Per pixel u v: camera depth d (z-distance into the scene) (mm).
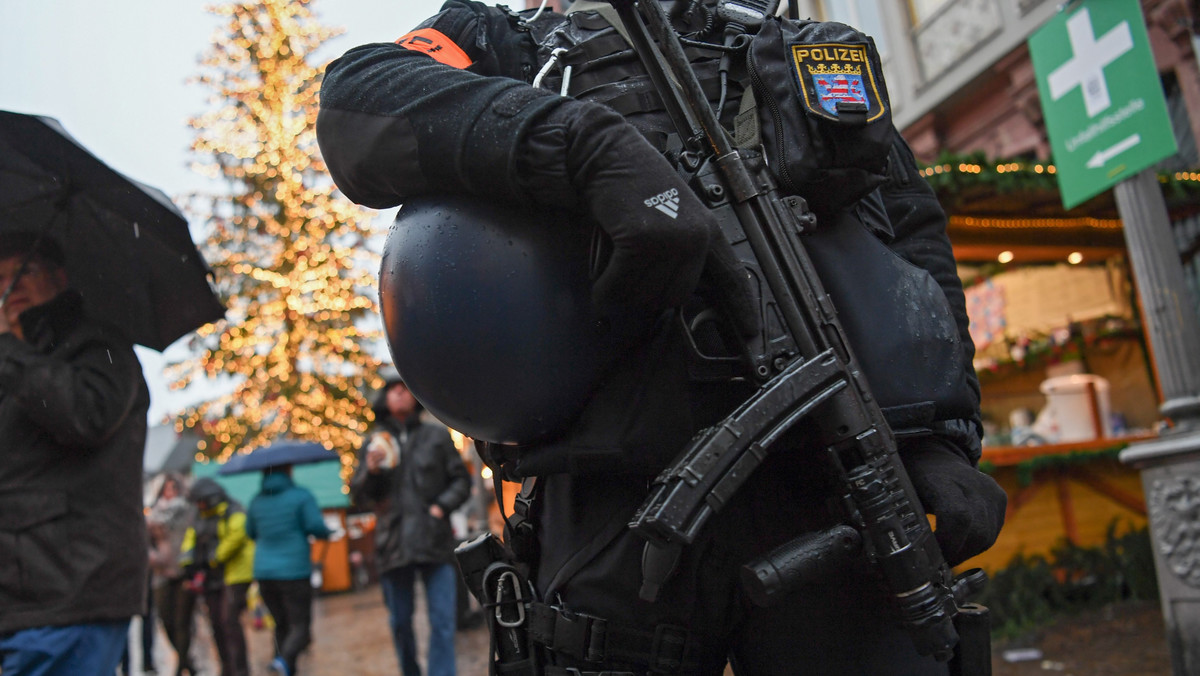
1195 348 3893
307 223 16750
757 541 1093
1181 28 8742
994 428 8320
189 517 7703
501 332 1062
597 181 972
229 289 16750
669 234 949
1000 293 9188
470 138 1015
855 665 1096
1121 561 5898
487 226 1076
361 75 1108
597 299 1027
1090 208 6945
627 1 1086
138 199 2438
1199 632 3623
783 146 1087
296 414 16719
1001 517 1118
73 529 2096
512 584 1204
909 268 1212
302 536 6215
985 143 11484
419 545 4824
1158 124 3910
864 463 1049
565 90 1183
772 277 1061
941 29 11789
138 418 2314
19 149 2289
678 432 1071
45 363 2059
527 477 1214
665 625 1083
